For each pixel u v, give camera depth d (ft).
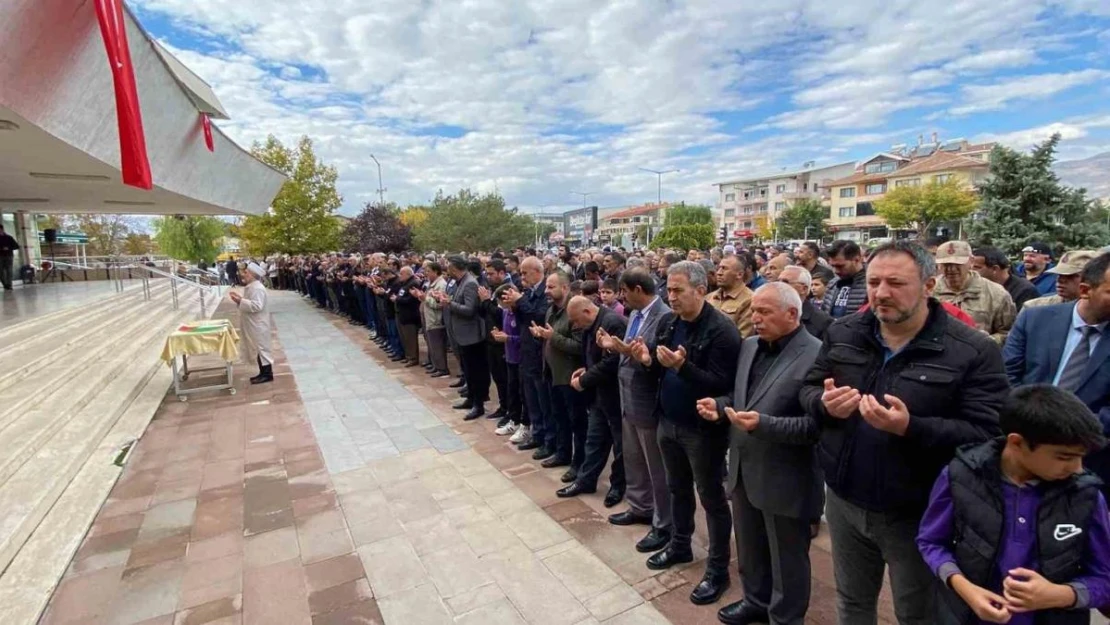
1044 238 43.52
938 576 4.98
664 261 24.04
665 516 10.04
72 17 17.93
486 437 16.69
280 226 79.87
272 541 10.80
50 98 18.10
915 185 111.96
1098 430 4.18
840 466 6.00
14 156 24.90
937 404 5.34
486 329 17.98
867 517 5.88
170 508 12.24
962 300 11.41
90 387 18.35
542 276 15.11
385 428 17.63
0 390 15.83
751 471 7.36
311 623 8.38
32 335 22.31
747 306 11.85
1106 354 7.47
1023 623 4.55
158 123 29.27
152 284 54.03
